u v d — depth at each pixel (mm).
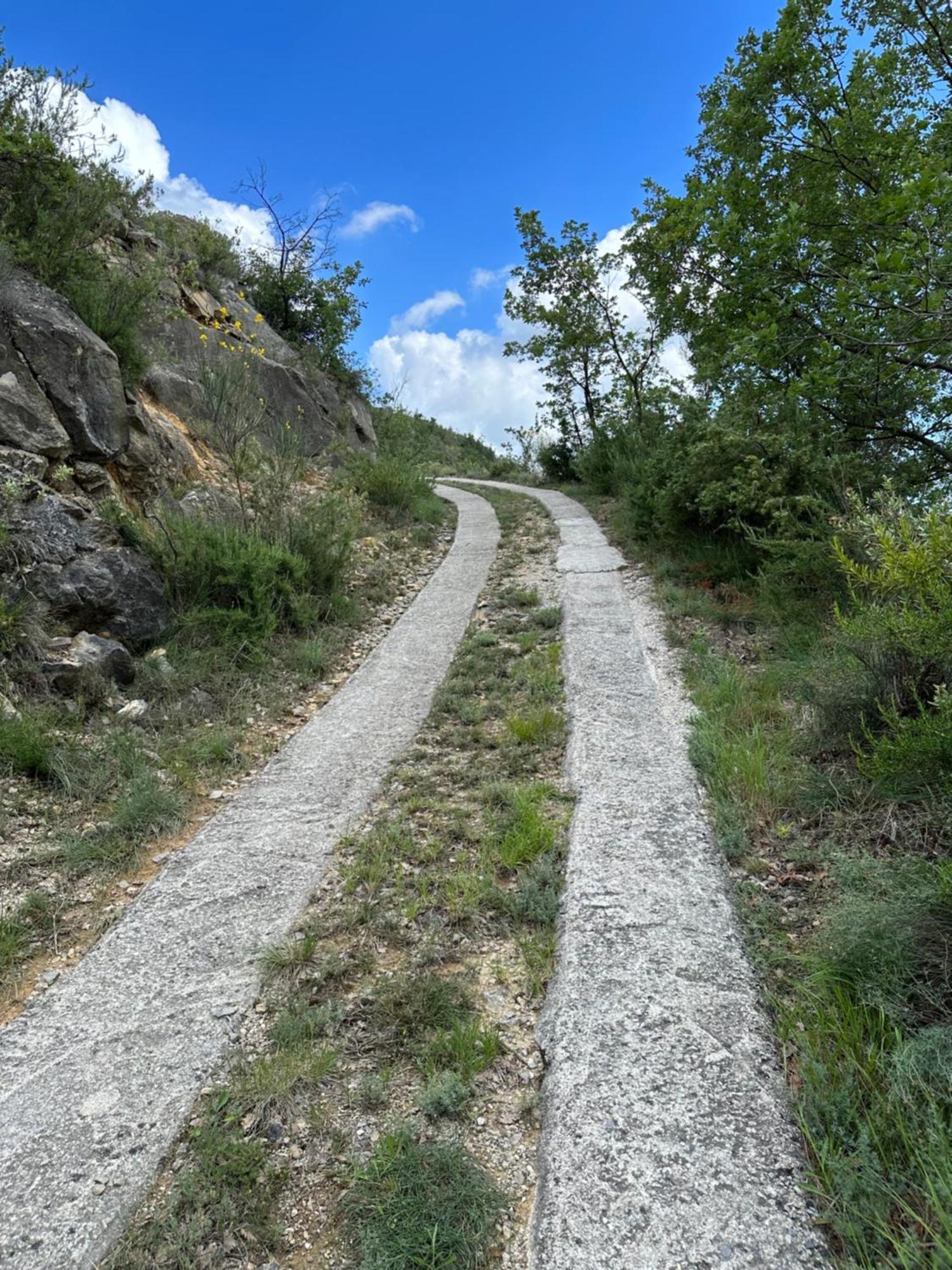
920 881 2365
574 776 3836
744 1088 2033
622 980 2457
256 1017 2480
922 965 2168
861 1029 2064
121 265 8039
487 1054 2244
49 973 2773
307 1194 1890
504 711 4812
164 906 3080
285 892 3141
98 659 4734
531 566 8586
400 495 11250
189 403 8945
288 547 6852
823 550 5008
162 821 3682
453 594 7715
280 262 15938
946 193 4188
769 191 6219
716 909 2752
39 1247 1764
